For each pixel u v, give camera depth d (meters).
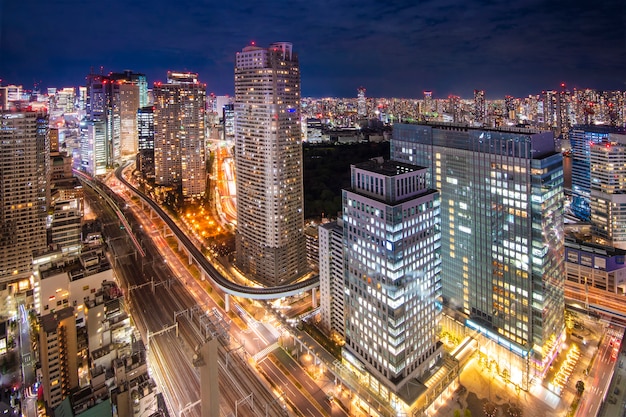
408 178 183.38
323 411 192.75
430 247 193.50
